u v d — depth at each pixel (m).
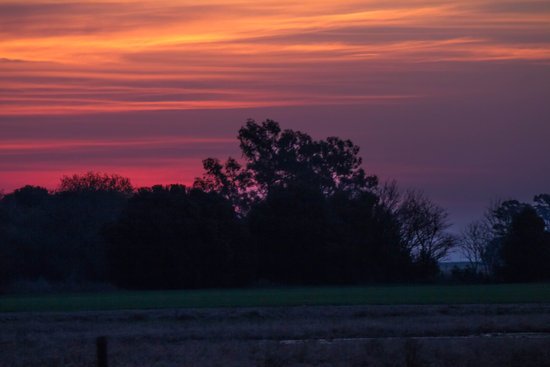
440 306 101.81
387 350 55.69
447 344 59.59
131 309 104.56
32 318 94.12
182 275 177.12
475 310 96.25
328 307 102.06
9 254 186.38
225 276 180.75
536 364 51.53
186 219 179.12
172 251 176.62
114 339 69.25
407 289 155.38
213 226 179.88
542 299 114.00
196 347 61.16
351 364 51.91
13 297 147.00
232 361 53.56
